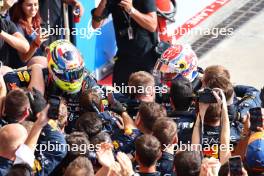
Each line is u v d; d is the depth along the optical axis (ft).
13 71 82.79
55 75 79.41
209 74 84.48
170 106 86.79
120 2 95.14
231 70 116.37
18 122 73.61
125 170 65.67
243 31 124.26
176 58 89.15
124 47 99.19
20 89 75.36
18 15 94.02
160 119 74.18
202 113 74.02
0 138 68.13
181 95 80.48
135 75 83.25
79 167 64.59
